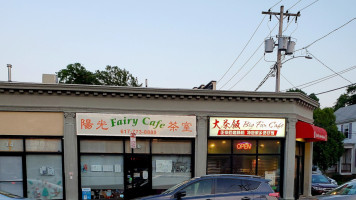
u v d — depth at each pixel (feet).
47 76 41.24
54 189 38.27
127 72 106.32
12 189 37.68
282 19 50.16
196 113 40.34
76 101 38.24
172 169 40.57
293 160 41.63
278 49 49.78
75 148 38.29
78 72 96.27
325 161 84.69
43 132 37.93
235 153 41.55
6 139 37.60
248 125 41.11
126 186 39.37
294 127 41.86
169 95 39.68
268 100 41.06
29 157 38.06
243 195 23.94
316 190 50.37
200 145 40.32
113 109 38.96
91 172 39.09
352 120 106.83
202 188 24.27
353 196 24.34
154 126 39.68
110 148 39.50
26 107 37.42
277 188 42.14
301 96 41.98
